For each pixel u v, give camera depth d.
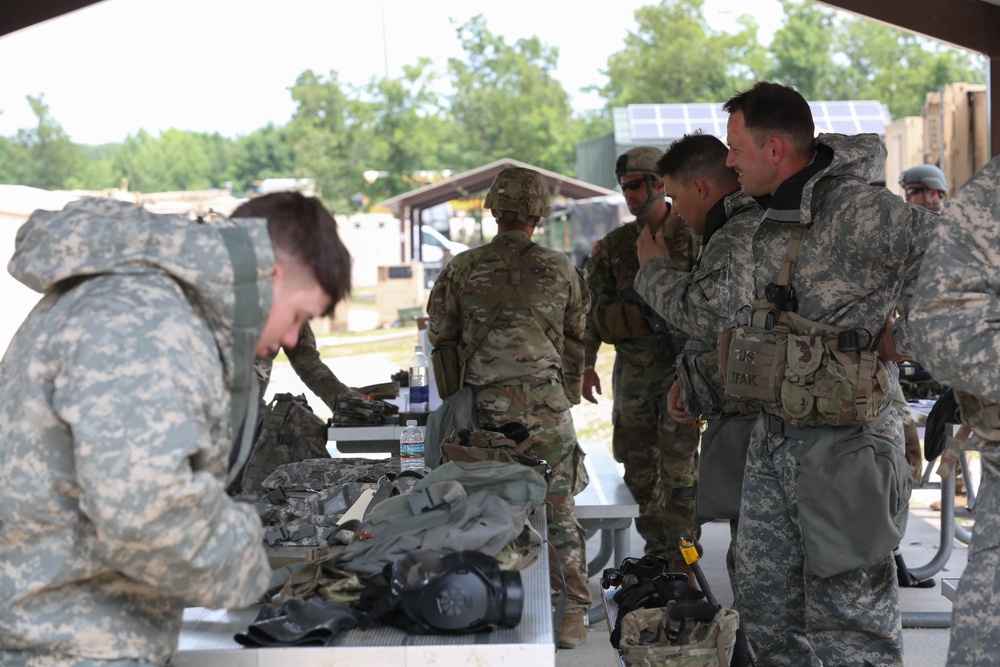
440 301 4.50
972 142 13.37
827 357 3.03
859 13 6.39
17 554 1.63
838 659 3.13
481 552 2.26
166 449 1.52
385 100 47.94
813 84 52.75
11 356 1.67
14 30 6.05
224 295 1.66
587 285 5.04
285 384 13.49
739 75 53.53
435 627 2.07
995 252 2.20
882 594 3.16
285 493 3.18
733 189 3.75
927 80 52.03
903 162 15.77
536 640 2.04
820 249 3.05
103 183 56.41
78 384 1.53
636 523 5.27
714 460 3.68
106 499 1.49
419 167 46.75
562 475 4.40
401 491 2.99
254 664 2.01
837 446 3.06
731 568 3.63
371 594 2.22
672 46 52.62
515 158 50.94
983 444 2.25
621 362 5.20
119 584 1.68
